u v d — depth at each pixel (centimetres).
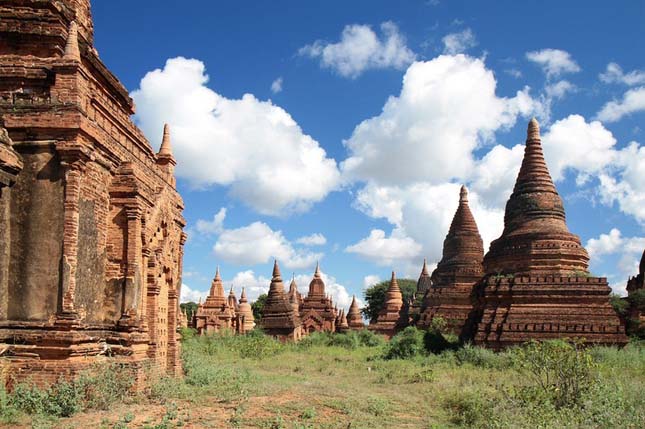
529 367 1745
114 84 1773
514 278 3297
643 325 3806
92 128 1544
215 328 6512
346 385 2164
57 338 1422
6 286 1468
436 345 3541
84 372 1422
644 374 2236
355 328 7988
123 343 1648
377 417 1484
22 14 1639
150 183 2059
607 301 3144
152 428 1183
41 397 1340
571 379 1606
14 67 1535
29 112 1488
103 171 1675
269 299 5975
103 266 1680
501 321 3244
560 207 3653
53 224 1482
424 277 7450
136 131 1944
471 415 1453
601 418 1327
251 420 1359
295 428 1263
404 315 6419
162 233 2125
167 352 2108
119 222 1722
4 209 1477
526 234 3538
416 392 1983
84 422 1245
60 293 1460
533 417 1362
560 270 3412
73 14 1742
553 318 3148
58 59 1505
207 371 2175
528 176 3738
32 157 1501
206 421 1314
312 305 7369
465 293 5006
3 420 1228
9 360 1412
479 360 2892
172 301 2145
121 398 1495
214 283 6762
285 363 3200
